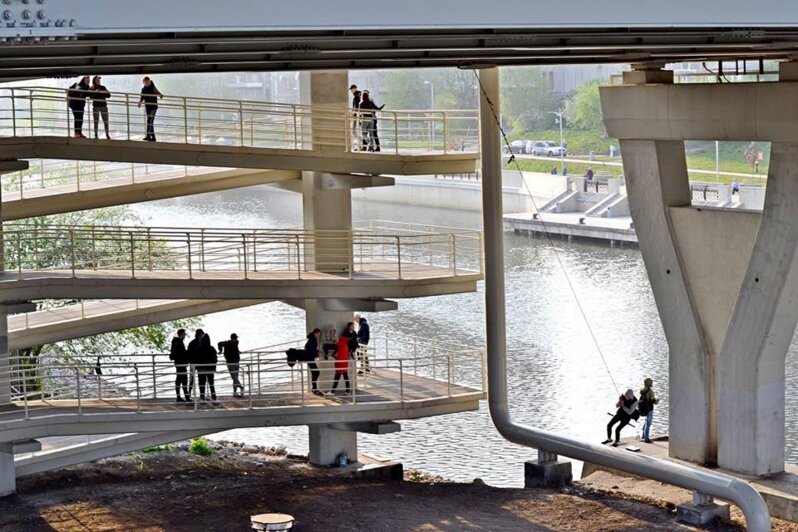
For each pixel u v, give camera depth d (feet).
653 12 67.31
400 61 111.14
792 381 202.08
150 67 98.73
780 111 119.65
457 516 119.34
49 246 184.75
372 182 131.54
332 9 59.11
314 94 134.72
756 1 70.49
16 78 117.39
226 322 250.78
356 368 131.54
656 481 130.62
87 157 122.62
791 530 117.80
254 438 177.99
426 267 138.21
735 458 130.52
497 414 134.72
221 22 56.75
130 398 130.11
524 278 297.12
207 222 355.15
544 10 64.54
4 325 124.16
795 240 121.90
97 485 130.11
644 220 135.33
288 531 110.83
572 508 122.42
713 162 431.43
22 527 113.91
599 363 216.95
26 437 119.75
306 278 128.36
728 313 130.41
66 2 52.95
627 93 132.77
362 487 129.80
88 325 136.67
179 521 115.96
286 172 140.46
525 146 479.00
